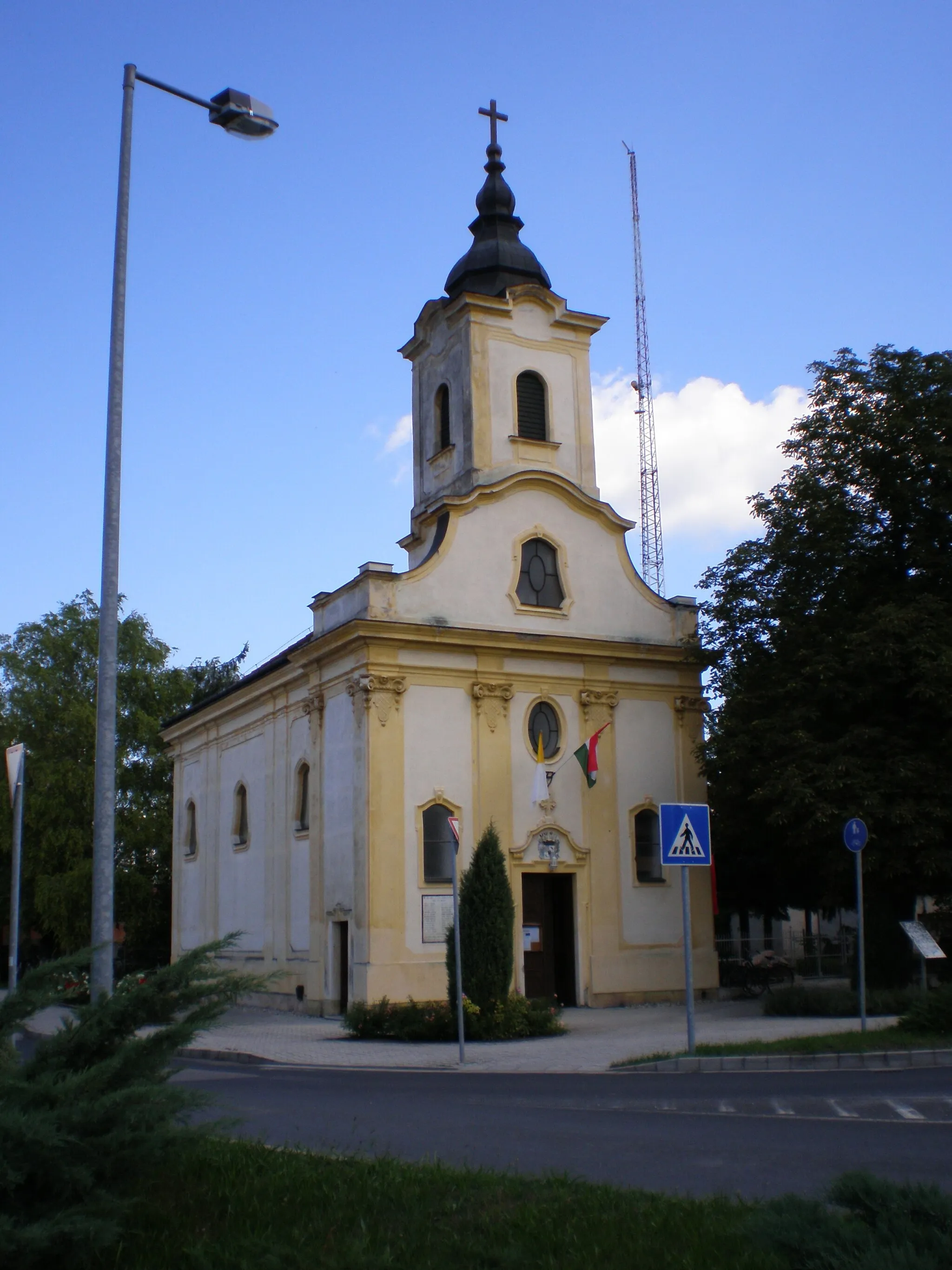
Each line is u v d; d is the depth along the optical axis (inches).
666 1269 261.6
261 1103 546.3
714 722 1149.7
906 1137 424.2
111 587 544.4
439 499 1273.4
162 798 2039.9
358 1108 524.4
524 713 1166.3
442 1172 350.9
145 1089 268.2
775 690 1059.3
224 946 308.8
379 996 1040.2
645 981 1178.0
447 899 1087.0
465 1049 798.5
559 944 1165.7
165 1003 296.0
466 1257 275.3
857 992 933.2
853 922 2145.7
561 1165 387.2
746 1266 254.1
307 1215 309.3
